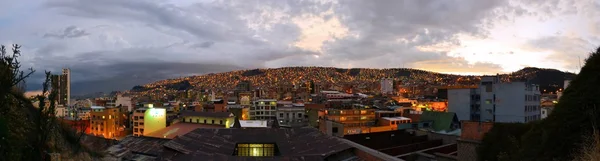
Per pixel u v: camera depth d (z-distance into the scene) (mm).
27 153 12117
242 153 36812
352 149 36562
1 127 11336
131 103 189625
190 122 112375
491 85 91562
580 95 23078
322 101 179500
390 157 32969
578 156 18531
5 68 12078
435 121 92812
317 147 36219
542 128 25391
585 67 24344
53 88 13234
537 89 91750
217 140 37594
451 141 58219
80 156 21250
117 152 40312
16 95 14219
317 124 111000
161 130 103062
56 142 18016
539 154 23844
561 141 22312
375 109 123062
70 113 105438
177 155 34438
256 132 39750
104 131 131375
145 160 37094
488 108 91438
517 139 31516
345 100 172000
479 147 34844
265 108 133500
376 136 60938
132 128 132000
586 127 21125
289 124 122812
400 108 130625
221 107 146625
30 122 13688
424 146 55562
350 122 108375
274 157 32188
